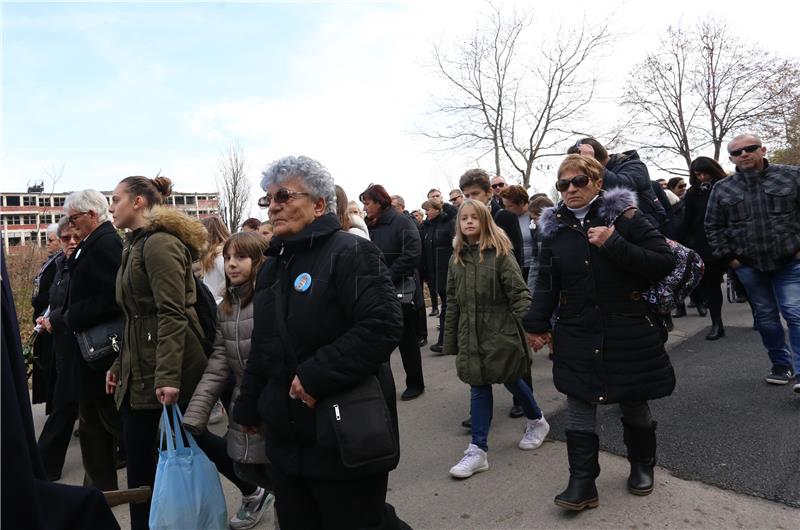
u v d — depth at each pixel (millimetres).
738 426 3314
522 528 2496
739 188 3963
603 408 3914
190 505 2211
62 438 3504
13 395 1048
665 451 3086
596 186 2584
